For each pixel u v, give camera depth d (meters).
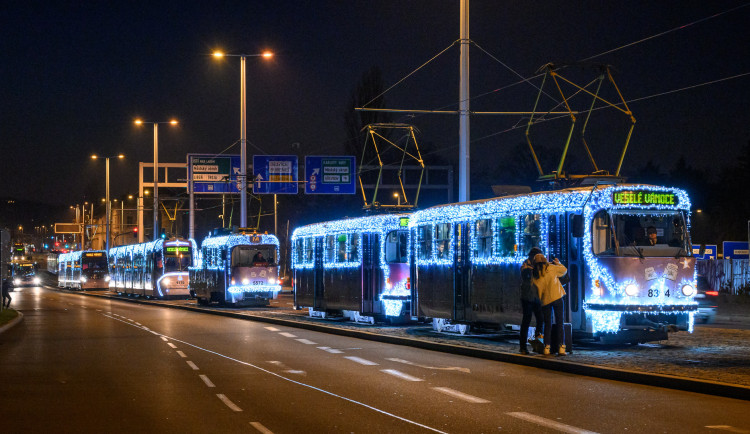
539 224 18.70
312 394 12.66
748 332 22.41
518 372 15.20
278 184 57.16
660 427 9.89
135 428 10.14
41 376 15.13
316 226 31.41
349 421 10.45
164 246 54.00
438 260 22.89
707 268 39.12
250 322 30.56
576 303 17.77
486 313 20.56
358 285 27.56
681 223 18.06
